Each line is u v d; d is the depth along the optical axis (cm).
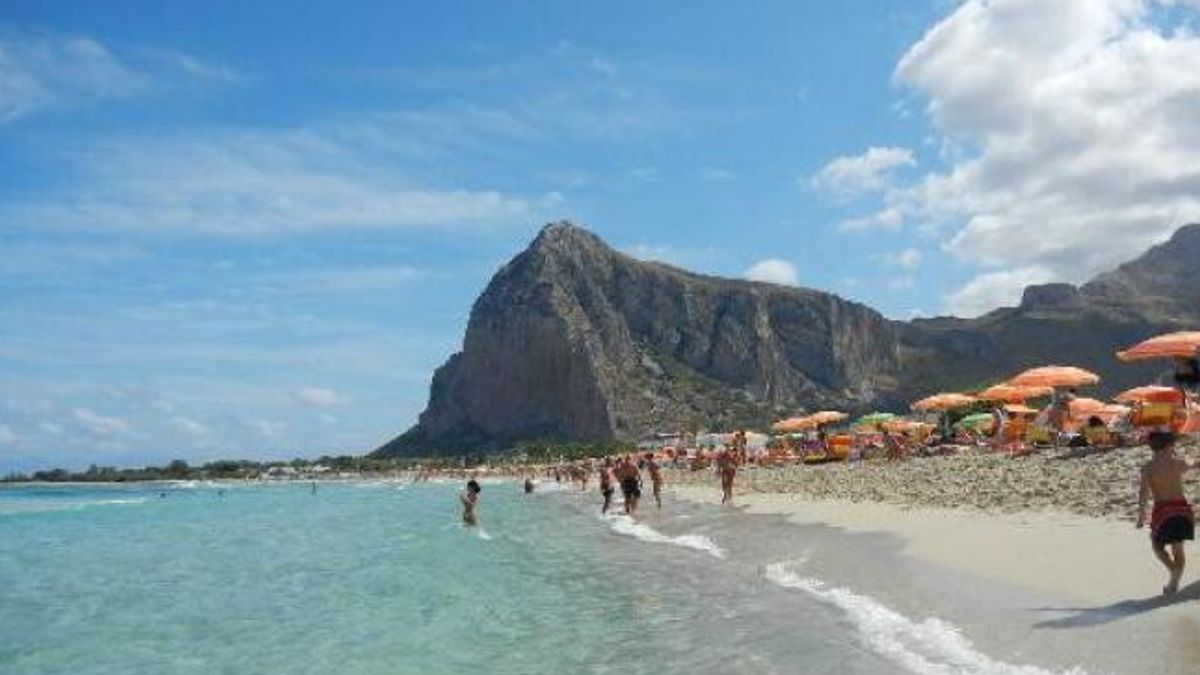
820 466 5862
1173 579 1270
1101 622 1184
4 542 4569
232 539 4462
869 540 2284
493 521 4966
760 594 1811
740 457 7400
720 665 1291
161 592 2583
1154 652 1025
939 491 3078
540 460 18050
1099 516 2048
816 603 1631
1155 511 1276
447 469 18275
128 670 1583
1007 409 4847
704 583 2041
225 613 2158
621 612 1805
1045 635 1161
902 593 1580
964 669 1084
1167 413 2941
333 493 11912
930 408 5450
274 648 1712
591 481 10512
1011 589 1473
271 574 2897
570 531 3869
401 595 2288
